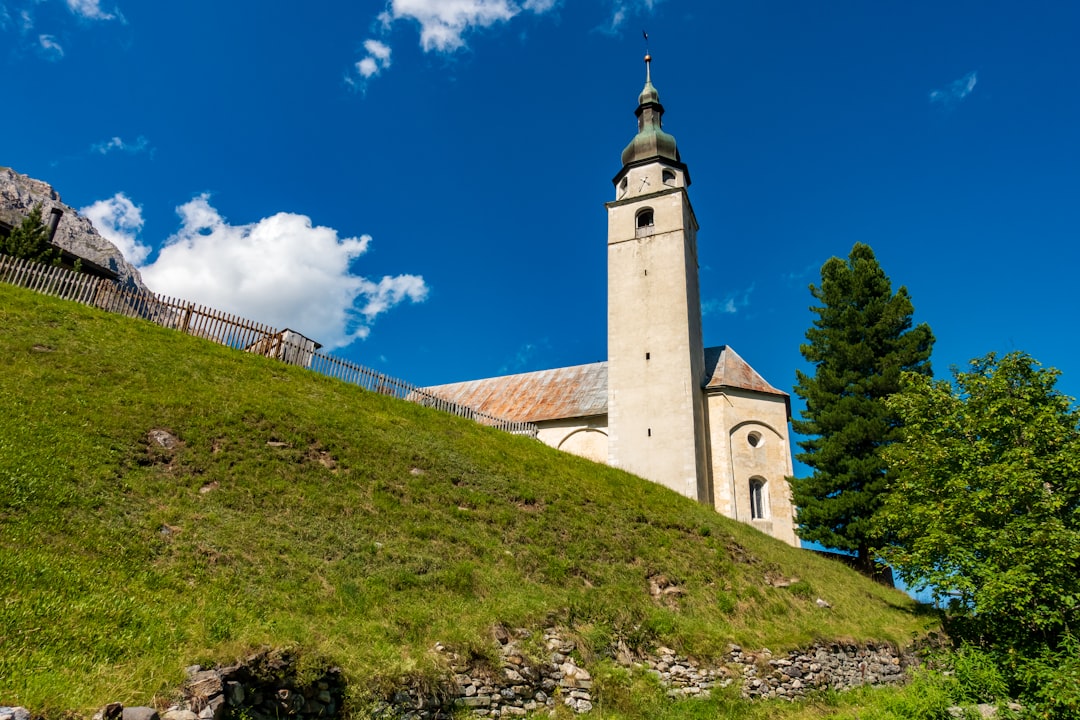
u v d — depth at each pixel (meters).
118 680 8.92
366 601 13.68
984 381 20.42
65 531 12.36
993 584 16.09
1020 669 14.89
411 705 11.34
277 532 15.14
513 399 46.22
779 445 37.59
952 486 18.86
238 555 13.71
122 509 13.84
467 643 12.98
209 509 15.12
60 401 17.08
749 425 37.88
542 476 24.47
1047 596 15.92
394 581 14.76
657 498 26.61
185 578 12.41
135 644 9.90
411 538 17.00
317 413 21.91
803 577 23.84
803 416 33.53
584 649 14.75
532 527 20.11
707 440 37.78
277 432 19.66
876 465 30.11
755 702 15.76
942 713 14.55
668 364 38.16
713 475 36.84
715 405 38.03
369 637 12.41
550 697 13.34
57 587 10.58
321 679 10.69
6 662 8.55
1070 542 16.16
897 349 33.03
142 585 11.68
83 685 8.59
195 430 18.03
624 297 40.84
